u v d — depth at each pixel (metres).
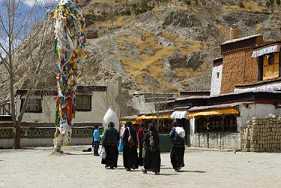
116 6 152.25
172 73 111.44
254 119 35.88
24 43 54.66
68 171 21.55
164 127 51.22
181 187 15.76
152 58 117.06
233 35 71.06
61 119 34.22
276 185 16.05
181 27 131.25
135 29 133.12
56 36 34.56
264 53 50.81
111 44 121.00
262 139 35.69
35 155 33.72
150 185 16.38
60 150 34.50
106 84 64.62
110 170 21.94
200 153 34.12
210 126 41.91
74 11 34.81
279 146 35.66
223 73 57.59
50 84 58.06
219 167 22.91
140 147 22.25
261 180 17.50
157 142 20.12
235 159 27.94
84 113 59.44
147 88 100.94
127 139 21.83
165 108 59.38
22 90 57.59
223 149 38.88
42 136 53.25
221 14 142.62
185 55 117.06
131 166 21.81
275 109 38.81
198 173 20.19
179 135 21.02
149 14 140.62
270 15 144.12
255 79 52.72
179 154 21.00
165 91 101.44
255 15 143.12
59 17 34.47
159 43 124.50
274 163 25.00
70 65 34.41
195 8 142.12
